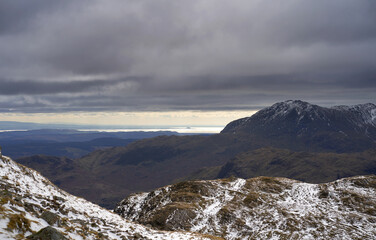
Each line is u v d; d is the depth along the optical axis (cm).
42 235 2373
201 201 13175
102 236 3462
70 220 3738
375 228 9975
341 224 10325
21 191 4212
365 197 12788
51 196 4953
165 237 4931
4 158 5459
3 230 2241
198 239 5397
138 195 16750
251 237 9669
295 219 10794
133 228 4838
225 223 10875
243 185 15600
